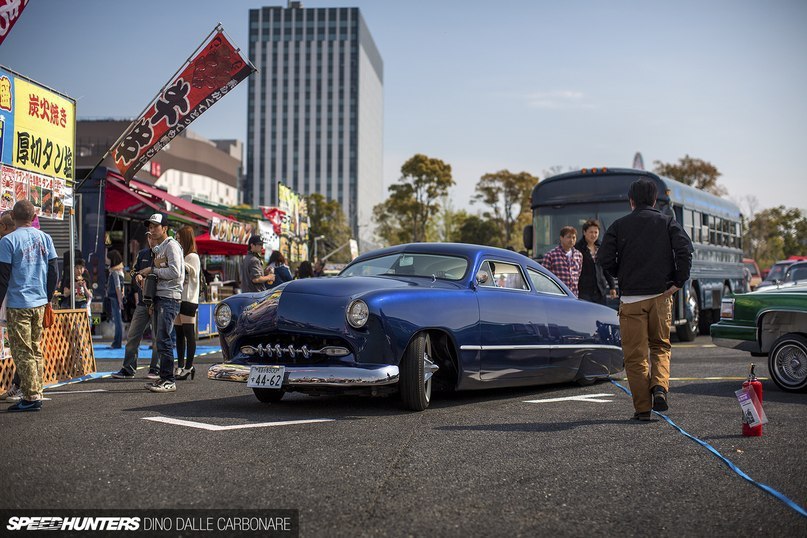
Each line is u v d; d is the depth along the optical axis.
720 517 3.45
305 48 175.88
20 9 8.14
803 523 3.37
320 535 3.16
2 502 3.61
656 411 6.38
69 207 9.47
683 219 15.64
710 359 11.72
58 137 9.21
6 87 8.22
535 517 3.43
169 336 8.01
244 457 4.50
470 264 7.24
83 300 14.06
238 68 10.81
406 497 3.70
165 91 10.98
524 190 75.00
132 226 20.30
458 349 6.68
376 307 6.12
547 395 7.61
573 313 8.05
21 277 6.49
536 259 14.91
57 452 4.61
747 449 4.86
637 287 6.00
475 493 3.79
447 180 74.44
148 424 5.59
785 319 8.27
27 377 6.41
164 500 3.63
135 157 11.09
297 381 6.12
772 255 88.62
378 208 80.81
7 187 8.22
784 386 8.01
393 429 5.46
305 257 35.53
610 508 3.57
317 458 4.49
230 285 23.23
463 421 5.86
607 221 14.42
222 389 8.10
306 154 175.00
